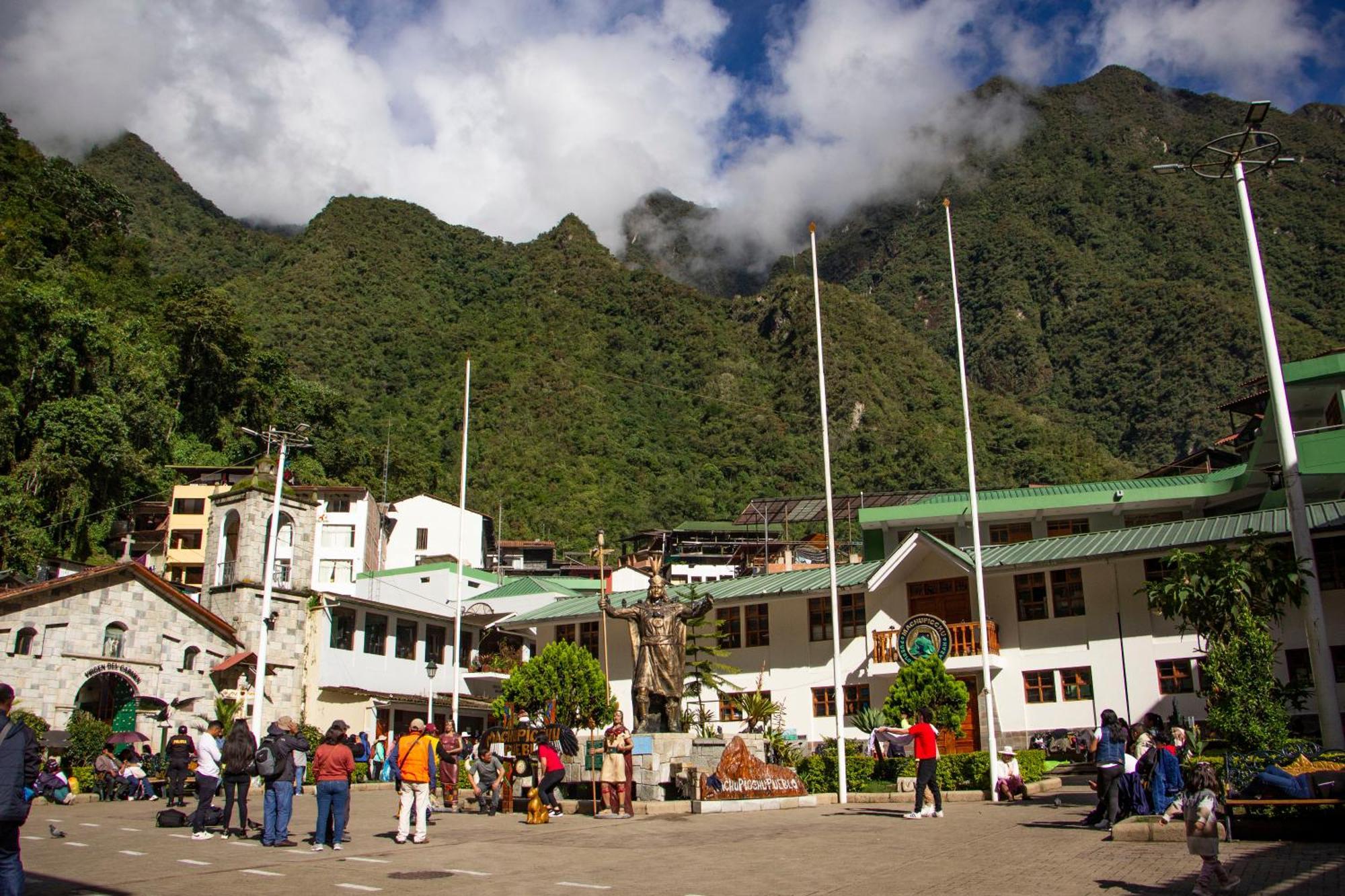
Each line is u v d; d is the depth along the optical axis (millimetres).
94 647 38969
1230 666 19859
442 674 54156
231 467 65562
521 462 113438
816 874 12922
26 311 59656
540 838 16984
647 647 25062
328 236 157500
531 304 162500
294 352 123062
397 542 75062
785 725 38875
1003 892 11492
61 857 14586
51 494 56156
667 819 20125
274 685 44750
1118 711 33375
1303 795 14664
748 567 74812
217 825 18562
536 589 58719
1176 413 142000
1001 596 36219
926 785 19594
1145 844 14883
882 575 37000
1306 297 160750
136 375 65000
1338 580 30641
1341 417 35781
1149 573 33719
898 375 142375
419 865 13805
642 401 137500
